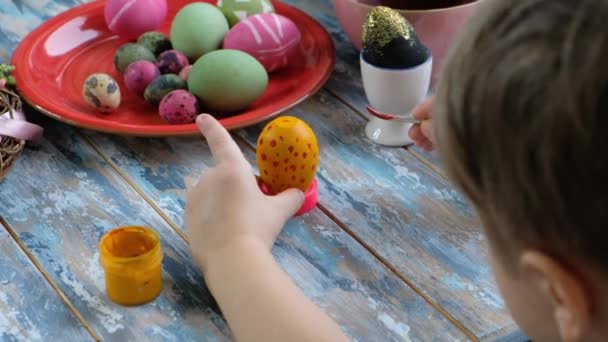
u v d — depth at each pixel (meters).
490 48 0.42
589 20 0.38
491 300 0.70
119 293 0.70
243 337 0.63
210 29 0.92
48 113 0.85
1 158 0.81
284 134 0.75
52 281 0.73
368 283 0.72
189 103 0.85
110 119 0.88
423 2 0.94
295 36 0.92
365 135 0.87
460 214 0.78
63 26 0.98
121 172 0.83
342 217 0.78
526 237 0.44
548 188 0.41
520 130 0.41
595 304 0.43
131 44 0.93
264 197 0.70
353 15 0.91
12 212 0.79
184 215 0.73
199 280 0.73
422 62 0.83
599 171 0.39
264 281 0.64
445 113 0.46
